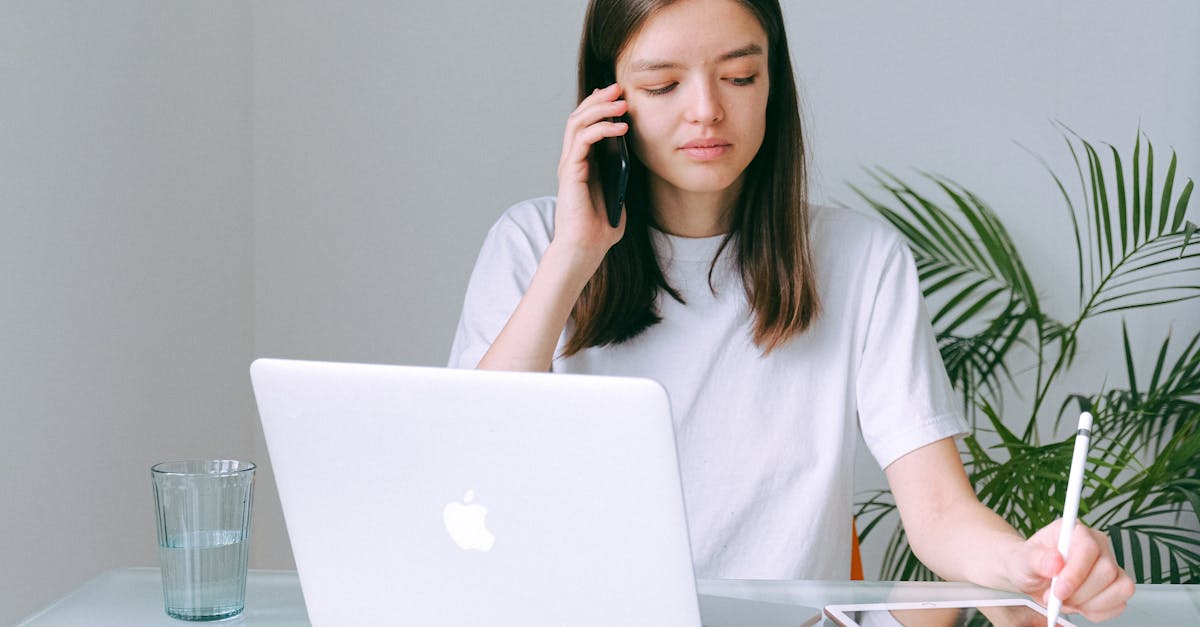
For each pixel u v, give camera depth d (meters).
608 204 1.50
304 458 1.02
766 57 1.47
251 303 2.98
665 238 1.61
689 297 1.61
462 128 2.98
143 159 2.34
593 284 1.58
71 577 2.05
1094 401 2.92
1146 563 2.88
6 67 1.85
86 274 2.11
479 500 0.95
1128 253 2.86
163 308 2.43
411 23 2.96
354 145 2.98
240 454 2.89
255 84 2.97
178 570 1.10
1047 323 2.93
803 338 1.60
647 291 1.60
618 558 0.91
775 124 1.55
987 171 2.96
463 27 2.96
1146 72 2.92
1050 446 2.61
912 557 2.70
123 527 2.25
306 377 0.99
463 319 1.72
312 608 1.08
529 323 1.49
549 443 0.90
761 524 1.59
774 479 1.59
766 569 1.58
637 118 1.48
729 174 1.47
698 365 1.60
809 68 2.96
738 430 1.59
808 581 1.23
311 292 3.00
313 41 2.96
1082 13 2.92
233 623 1.11
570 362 1.63
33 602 1.93
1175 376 2.72
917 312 1.60
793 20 2.96
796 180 1.56
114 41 2.21
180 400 2.52
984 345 2.79
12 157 1.87
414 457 0.96
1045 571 1.07
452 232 3.00
